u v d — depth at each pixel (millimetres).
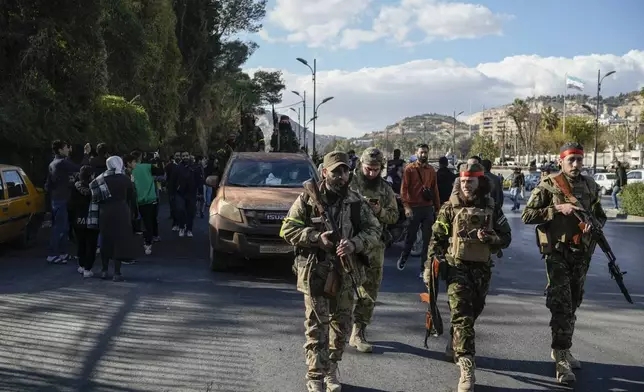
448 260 4852
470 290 4730
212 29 45094
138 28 26156
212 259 9258
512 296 8062
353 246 4320
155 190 11742
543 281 9148
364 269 4758
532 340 6035
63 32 20266
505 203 31125
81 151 10180
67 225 9812
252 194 9320
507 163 107375
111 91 25844
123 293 7730
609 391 4727
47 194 12172
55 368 5031
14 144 16781
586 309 7422
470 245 4727
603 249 5180
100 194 8297
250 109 70000
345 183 4477
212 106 48781
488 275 4852
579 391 4727
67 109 19641
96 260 10203
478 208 4805
